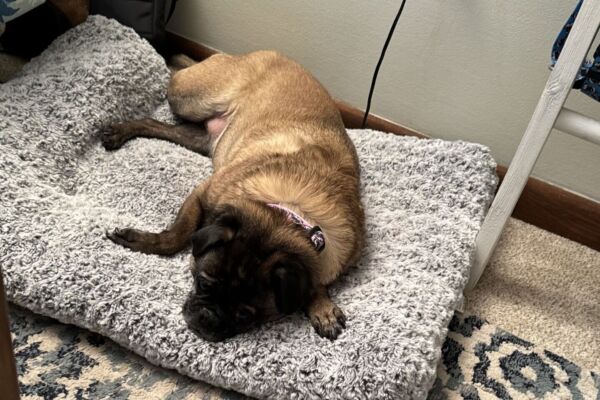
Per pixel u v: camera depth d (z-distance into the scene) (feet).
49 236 3.00
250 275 2.70
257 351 2.75
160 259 3.14
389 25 4.36
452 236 3.45
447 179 3.88
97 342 2.91
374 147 4.15
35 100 3.73
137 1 4.77
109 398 2.67
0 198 3.11
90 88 3.88
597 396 3.18
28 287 2.84
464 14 4.07
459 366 3.20
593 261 4.14
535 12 3.85
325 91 3.93
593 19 2.76
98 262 2.94
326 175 3.18
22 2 3.92
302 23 4.68
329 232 2.99
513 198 3.29
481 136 4.41
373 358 2.73
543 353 3.37
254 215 2.78
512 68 4.08
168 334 2.76
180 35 5.30
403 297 3.03
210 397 2.78
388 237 3.48
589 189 4.20
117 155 3.79
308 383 2.67
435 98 4.44
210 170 3.89
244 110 3.86
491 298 3.70
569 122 3.02
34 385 2.65
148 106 4.27
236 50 5.12
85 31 4.26
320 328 2.89
